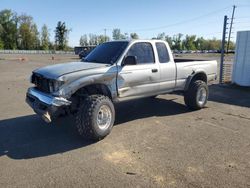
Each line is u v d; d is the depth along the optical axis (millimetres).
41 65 27297
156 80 6641
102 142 5363
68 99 5258
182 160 4547
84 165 4383
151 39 6746
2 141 5449
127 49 6098
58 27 112062
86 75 5348
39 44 113875
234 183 3834
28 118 7035
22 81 14281
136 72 6152
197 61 8000
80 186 3760
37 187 3744
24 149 5047
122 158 4637
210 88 11891
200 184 3801
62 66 5738
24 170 4227
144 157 4668
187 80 7543
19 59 39844
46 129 6148
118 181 3885
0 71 20078
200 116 7258
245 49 12055
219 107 8297
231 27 12688
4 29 107375
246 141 5430
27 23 111312
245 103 8891
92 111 5176
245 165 4387
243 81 12297
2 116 7234
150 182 3852
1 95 10211
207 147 5105
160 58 6816
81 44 119312
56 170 4219
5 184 3822
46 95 5246
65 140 5480
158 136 5695
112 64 5836
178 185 3775
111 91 5746
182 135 5762
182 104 8594
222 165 4375
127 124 6508
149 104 8555
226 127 6320
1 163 4473
